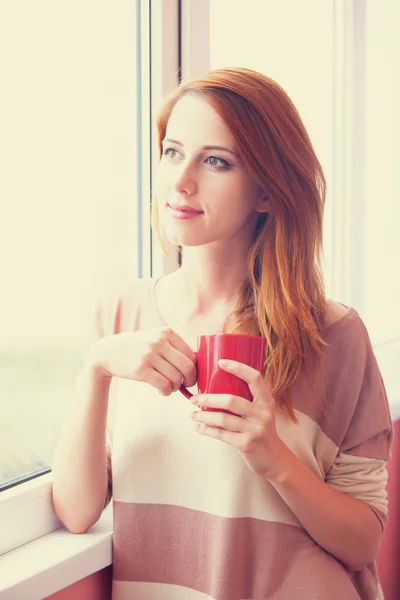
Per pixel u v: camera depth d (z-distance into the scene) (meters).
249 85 0.94
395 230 2.19
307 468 0.97
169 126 0.97
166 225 0.97
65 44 1.14
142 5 1.28
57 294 1.15
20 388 1.08
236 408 0.82
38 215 1.10
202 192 0.94
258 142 0.94
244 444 0.84
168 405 1.02
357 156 1.94
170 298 1.10
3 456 1.05
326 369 1.05
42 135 1.10
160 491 1.03
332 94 1.94
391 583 1.86
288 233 1.02
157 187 0.99
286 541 1.00
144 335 0.89
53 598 0.98
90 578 1.06
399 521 1.89
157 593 1.04
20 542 1.00
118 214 1.30
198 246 1.03
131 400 1.05
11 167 1.04
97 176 1.23
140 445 1.02
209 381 0.83
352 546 1.01
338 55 1.91
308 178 1.01
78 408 0.98
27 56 1.06
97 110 1.22
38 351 1.12
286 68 1.66
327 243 1.98
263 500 0.99
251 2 1.50
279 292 1.01
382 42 2.04
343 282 1.99
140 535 1.03
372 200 2.01
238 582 0.99
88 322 1.16
